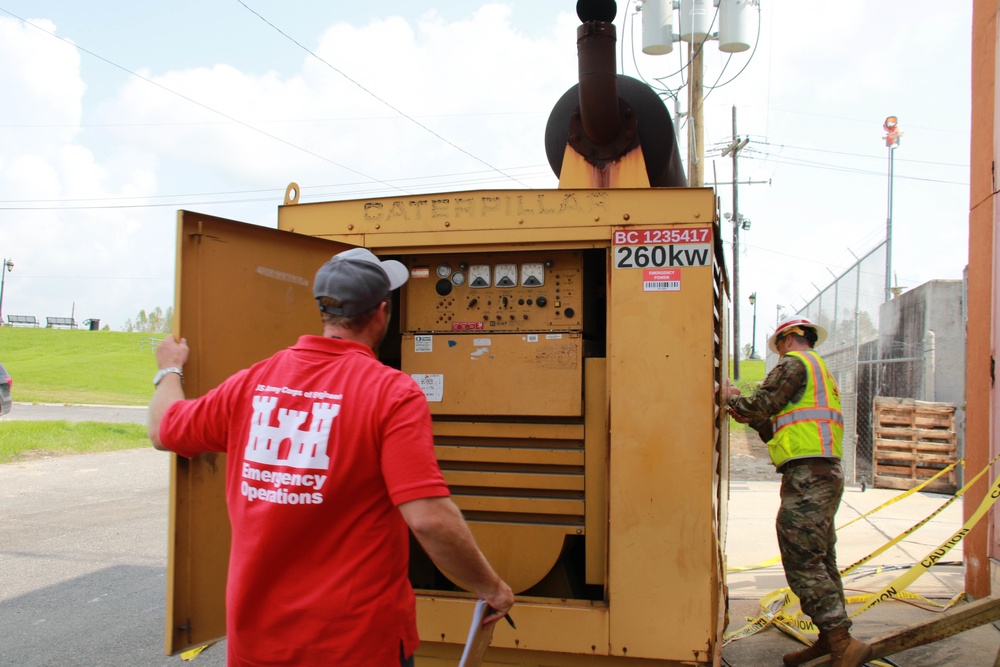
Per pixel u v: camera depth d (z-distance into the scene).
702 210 2.96
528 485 3.28
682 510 2.92
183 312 2.49
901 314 12.98
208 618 2.61
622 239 3.02
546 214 3.11
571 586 3.37
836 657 3.50
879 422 10.54
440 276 3.39
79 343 53.97
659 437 2.95
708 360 2.92
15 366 37.50
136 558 6.19
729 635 4.35
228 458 1.88
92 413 19.97
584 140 4.05
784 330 4.09
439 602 3.14
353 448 1.72
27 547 6.49
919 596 5.12
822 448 3.70
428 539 1.65
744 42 10.58
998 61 4.97
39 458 11.99
